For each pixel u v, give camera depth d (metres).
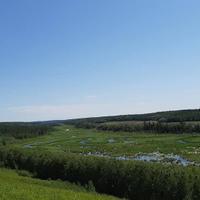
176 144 142.88
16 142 181.62
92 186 68.19
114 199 58.78
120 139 179.88
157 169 64.31
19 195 47.06
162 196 61.62
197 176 58.81
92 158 77.62
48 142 175.62
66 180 78.19
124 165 69.44
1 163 101.69
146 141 161.50
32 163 92.12
